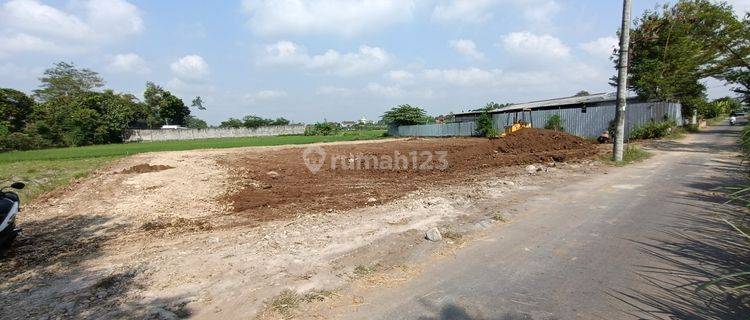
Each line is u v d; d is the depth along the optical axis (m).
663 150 16.67
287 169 16.55
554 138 21.39
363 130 79.38
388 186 11.40
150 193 11.30
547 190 9.10
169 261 5.33
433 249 5.36
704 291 3.93
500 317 3.56
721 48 22.33
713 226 5.91
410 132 51.62
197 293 4.26
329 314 3.73
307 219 7.43
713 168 11.38
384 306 3.85
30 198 11.42
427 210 7.45
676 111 26.36
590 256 4.95
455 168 14.74
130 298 4.23
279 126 69.94
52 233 7.52
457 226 6.32
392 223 6.65
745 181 8.50
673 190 8.58
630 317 3.49
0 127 39.97
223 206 9.42
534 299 3.87
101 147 40.12
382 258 5.07
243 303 3.98
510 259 4.95
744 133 6.97
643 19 27.78
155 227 7.59
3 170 19.11
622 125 13.30
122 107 56.88
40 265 5.64
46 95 63.75
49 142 44.00
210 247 5.93
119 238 6.96
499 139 23.19
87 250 6.29
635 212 6.91
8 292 4.67
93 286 4.68
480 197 8.52
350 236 5.99
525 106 40.31
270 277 4.57
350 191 10.82
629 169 11.84
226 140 52.12
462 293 4.06
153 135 59.81
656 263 4.65
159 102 77.38
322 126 63.69
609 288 4.06
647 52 27.59
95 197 11.05
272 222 7.59
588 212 7.04
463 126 41.88
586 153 16.50
